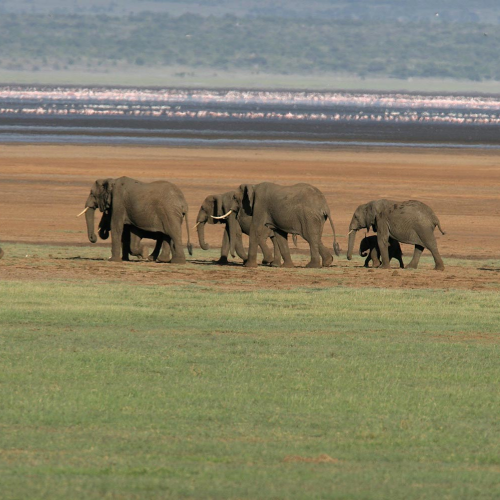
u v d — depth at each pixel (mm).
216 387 11500
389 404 10930
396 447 9375
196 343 14062
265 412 10477
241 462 8641
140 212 24109
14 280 20250
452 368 12836
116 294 18641
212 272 22797
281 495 7633
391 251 25141
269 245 29969
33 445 9070
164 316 16281
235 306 17594
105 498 7496
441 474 8430
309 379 12008
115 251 24266
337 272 23391
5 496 7488
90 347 13602
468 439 9688
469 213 38031
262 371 12383
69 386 11398
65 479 7961
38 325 15188
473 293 20031
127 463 8508
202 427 9844
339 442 9438
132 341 14102
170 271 22656
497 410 10828
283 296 18984
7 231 31234
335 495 7656
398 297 19188
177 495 7602
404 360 13250
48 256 25188
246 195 24734
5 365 12375
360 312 17234
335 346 14078
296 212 24188
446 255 28562
